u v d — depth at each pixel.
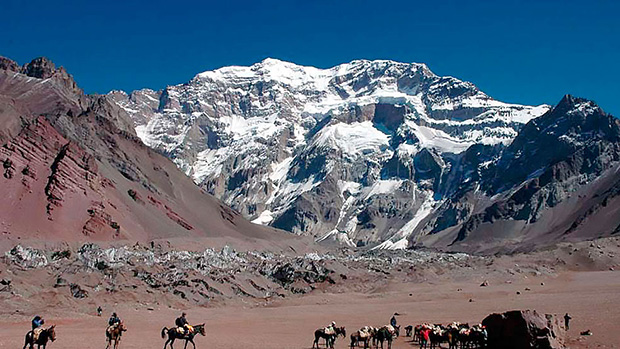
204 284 133.12
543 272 197.12
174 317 100.75
